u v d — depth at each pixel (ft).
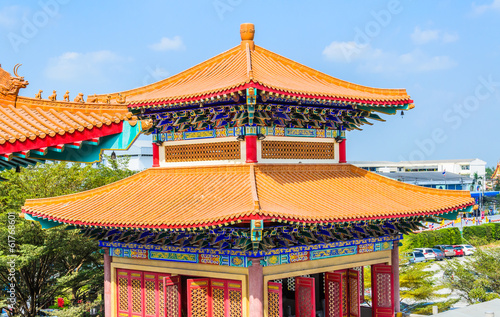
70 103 63.52
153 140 102.83
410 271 182.60
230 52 107.14
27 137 55.98
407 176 400.67
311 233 85.51
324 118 99.76
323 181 96.84
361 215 83.41
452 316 97.09
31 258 133.49
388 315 101.81
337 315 93.45
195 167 96.07
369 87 102.63
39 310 148.36
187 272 90.68
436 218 101.09
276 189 87.92
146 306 96.58
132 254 97.96
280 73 102.06
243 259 83.61
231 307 86.53
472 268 201.26
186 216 80.12
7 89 62.85
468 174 499.92
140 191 96.27
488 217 421.59
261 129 92.58
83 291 154.61
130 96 99.96
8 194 162.30
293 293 113.50
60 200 97.19
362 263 98.53
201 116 94.94
